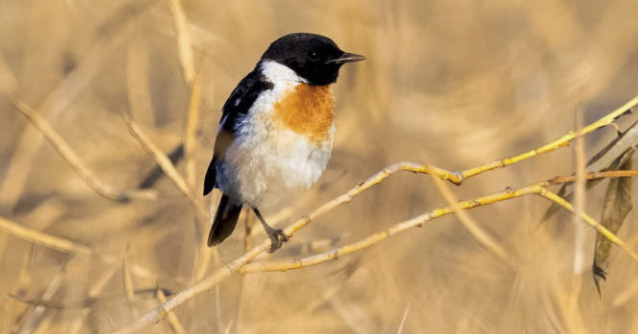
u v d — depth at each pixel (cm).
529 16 1725
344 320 1032
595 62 1622
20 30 1606
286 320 1026
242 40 1605
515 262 911
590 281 943
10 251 1191
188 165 1044
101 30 1511
